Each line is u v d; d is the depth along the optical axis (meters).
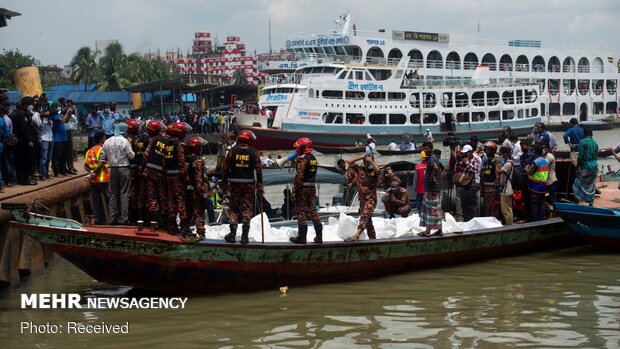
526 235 15.12
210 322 10.68
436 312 11.16
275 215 15.89
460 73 66.31
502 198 15.42
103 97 60.50
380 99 48.56
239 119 45.47
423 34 62.47
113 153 13.39
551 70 76.56
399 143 49.00
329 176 15.76
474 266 14.30
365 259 12.96
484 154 16.72
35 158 16.17
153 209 11.88
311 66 48.31
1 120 13.88
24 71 25.02
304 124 46.03
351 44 54.97
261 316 10.96
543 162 15.72
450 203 17.00
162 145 11.67
